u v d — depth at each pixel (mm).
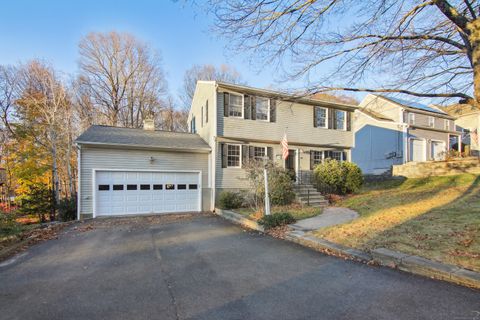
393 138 20000
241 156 13578
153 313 3129
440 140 22266
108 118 26031
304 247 6082
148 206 12219
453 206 8008
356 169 13875
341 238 6094
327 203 11820
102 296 3637
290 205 11281
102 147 11484
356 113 19828
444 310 2977
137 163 12094
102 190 11469
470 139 23875
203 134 15016
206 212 12688
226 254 5648
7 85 18906
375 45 5008
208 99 14109
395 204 9719
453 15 4137
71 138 16750
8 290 3912
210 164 13336
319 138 15438
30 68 17625
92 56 26094
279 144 14367
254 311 3115
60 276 4488
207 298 3504
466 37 4430
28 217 13242
